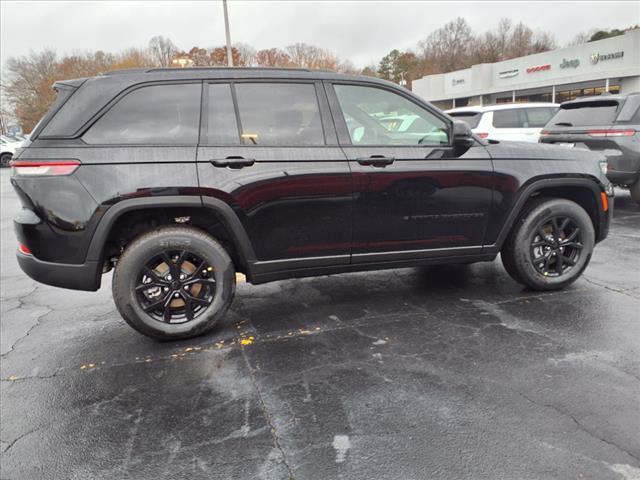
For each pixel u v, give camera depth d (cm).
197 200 293
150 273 304
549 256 380
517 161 359
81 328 355
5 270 535
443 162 338
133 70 303
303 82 322
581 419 221
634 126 646
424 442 209
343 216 324
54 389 267
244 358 294
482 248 364
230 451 208
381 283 427
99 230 283
